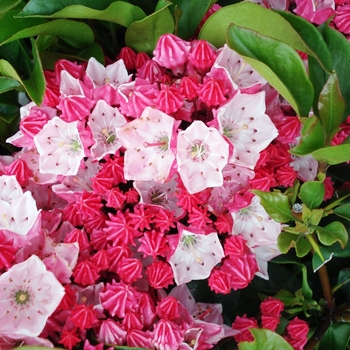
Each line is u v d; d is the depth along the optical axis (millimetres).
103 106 370
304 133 338
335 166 405
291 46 344
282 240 358
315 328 394
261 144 366
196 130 353
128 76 379
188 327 366
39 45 383
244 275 379
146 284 381
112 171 375
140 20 370
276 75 338
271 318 382
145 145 364
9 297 354
